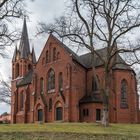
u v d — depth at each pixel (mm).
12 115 91250
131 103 74688
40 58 85625
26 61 102312
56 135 31297
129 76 75312
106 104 46688
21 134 31188
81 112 75938
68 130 35500
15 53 104375
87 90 78875
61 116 76625
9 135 30594
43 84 83625
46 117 80625
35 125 44688
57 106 78125
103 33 48156
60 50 80062
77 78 77250
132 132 37156
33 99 84500
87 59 82625
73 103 75438
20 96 91375
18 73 102250
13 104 91875
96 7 46938
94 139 30781
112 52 51500
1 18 38094
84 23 47781
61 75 78938
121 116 73188
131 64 48250
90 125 45969
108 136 32094
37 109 82938
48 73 82750
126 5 46688
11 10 38344
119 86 74062
